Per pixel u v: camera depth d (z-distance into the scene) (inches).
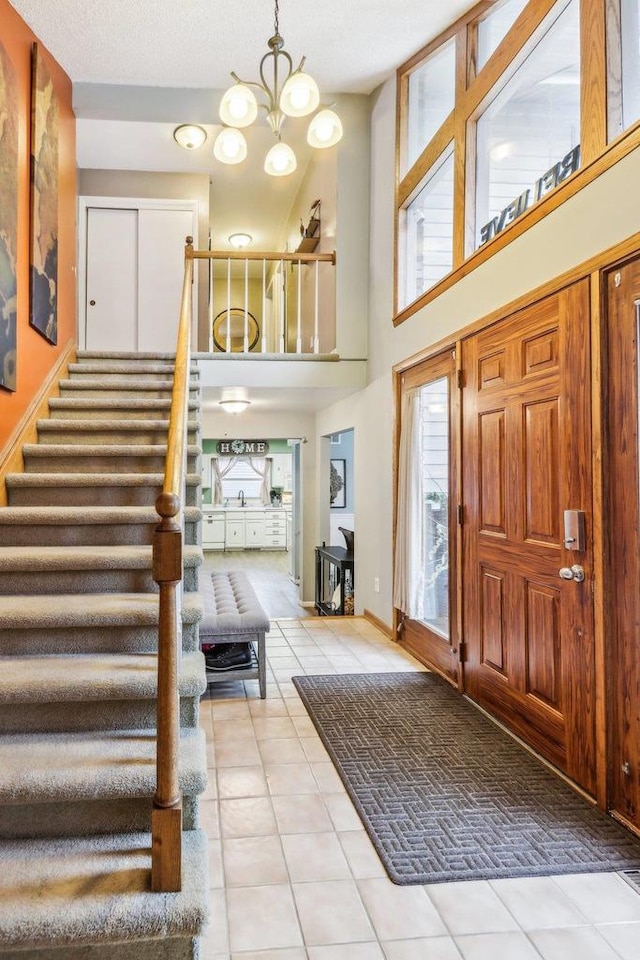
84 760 70.8
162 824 60.1
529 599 105.5
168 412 150.6
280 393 212.1
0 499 115.5
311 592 287.1
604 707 85.2
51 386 148.7
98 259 233.9
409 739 110.0
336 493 351.9
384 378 181.2
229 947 61.9
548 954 61.4
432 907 67.9
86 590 97.2
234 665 133.9
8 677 77.4
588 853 77.1
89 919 56.7
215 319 325.4
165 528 61.5
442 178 153.1
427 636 152.0
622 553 82.4
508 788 92.8
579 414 90.5
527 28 107.3
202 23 139.4
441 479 147.1
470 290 126.8
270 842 79.7
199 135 210.4
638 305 79.3
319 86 181.0
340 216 194.7
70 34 140.9
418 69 162.4
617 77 85.4
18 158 122.8
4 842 67.4
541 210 100.4
